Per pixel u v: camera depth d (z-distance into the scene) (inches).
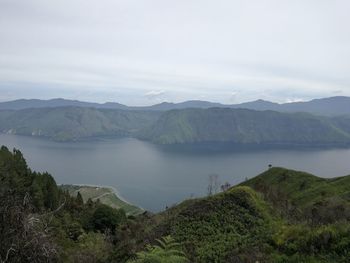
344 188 3093.0
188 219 1078.4
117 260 982.4
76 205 3405.5
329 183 3380.9
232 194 1206.3
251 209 1112.2
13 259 361.7
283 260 579.5
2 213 372.2
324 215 909.8
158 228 1114.1
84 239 1739.7
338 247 556.7
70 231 2004.2
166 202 7160.4
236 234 931.3
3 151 3368.6
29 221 378.9
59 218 2160.4
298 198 3110.2
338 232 593.3
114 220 2600.9
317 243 588.7
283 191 3383.4
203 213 1100.5
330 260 535.2
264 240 725.9
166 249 530.6
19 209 384.2
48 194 3021.7
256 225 999.6
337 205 1259.2
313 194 3093.0
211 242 898.1
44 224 420.5
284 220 1026.7
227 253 780.6
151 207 6801.2
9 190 397.4
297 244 617.0
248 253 673.0
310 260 547.8
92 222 2620.6
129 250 994.7
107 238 1632.6
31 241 369.7
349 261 519.8
